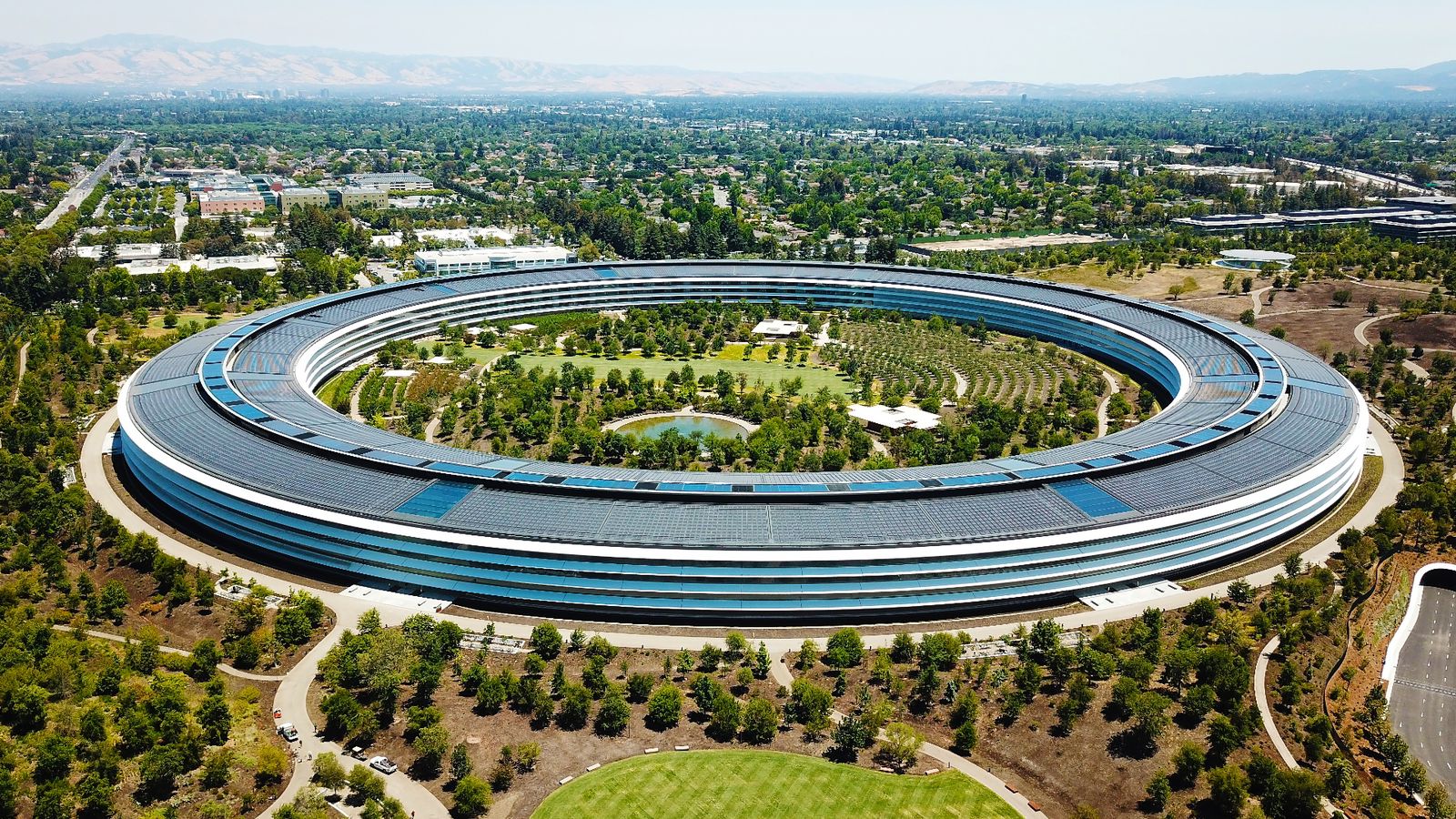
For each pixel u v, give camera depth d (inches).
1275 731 7608.3
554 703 7819.9
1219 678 7805.1
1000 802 6870.1
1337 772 6934.1
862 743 7258.9
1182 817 6707.7
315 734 7445.9
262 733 7406.5
